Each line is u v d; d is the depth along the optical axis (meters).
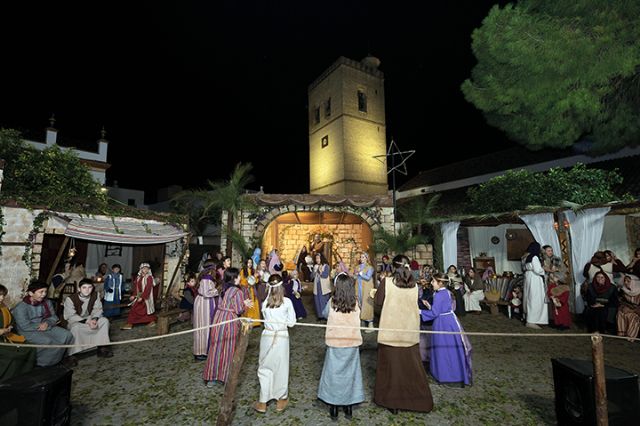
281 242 16.19
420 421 3.65
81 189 9.05
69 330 5.56
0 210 6.61
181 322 8.27
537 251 7.80
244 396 4.25
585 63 6.97
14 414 2.74
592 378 2.99
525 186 10.48
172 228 9.84
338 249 16.03
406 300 3.97
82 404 4.06
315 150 25.95
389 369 3.87
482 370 5.03
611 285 6.87
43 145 17.06
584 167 10.23
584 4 6.85
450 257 10.70
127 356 5.76
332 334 3.78
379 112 25.02
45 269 9.01
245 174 12.60
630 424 2.96
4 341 4.63
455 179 19.86
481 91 9.32
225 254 11.99
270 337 3.91
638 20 6.46
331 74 24.56
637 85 7.95
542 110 8.67
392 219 12.77
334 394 3.65
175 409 3.94
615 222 8.85
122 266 12.37
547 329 7.48
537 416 3.72
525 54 7.37
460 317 8.58
